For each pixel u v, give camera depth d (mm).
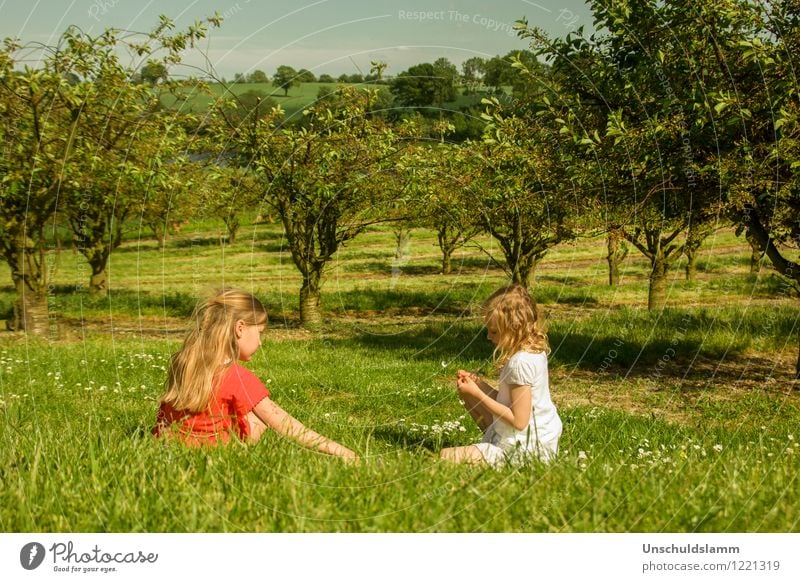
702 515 3340
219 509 3244
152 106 13461
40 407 6633
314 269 16844
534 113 10102
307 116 15734
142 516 3203
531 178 10172
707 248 31219
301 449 4176
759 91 8672
